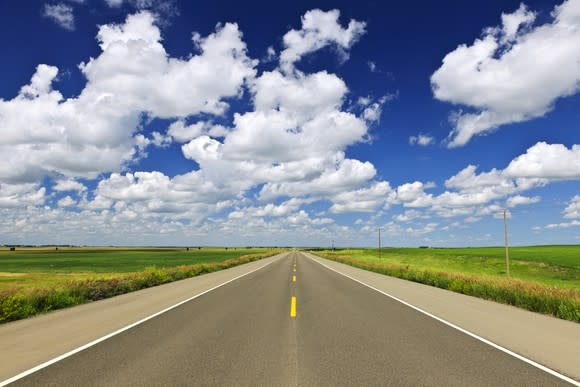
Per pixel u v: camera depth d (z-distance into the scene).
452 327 9.98
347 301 15.09
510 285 16.72
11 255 107.69
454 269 52.28
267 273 32.44
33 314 11.95
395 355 7.23
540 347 7.87
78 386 5.48
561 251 88.31
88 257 93.19
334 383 5.66
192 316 11.51
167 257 91.69
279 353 7.34
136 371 6.16
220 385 5.55
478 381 5.78
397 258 83.62
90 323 10.34
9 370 6.19
